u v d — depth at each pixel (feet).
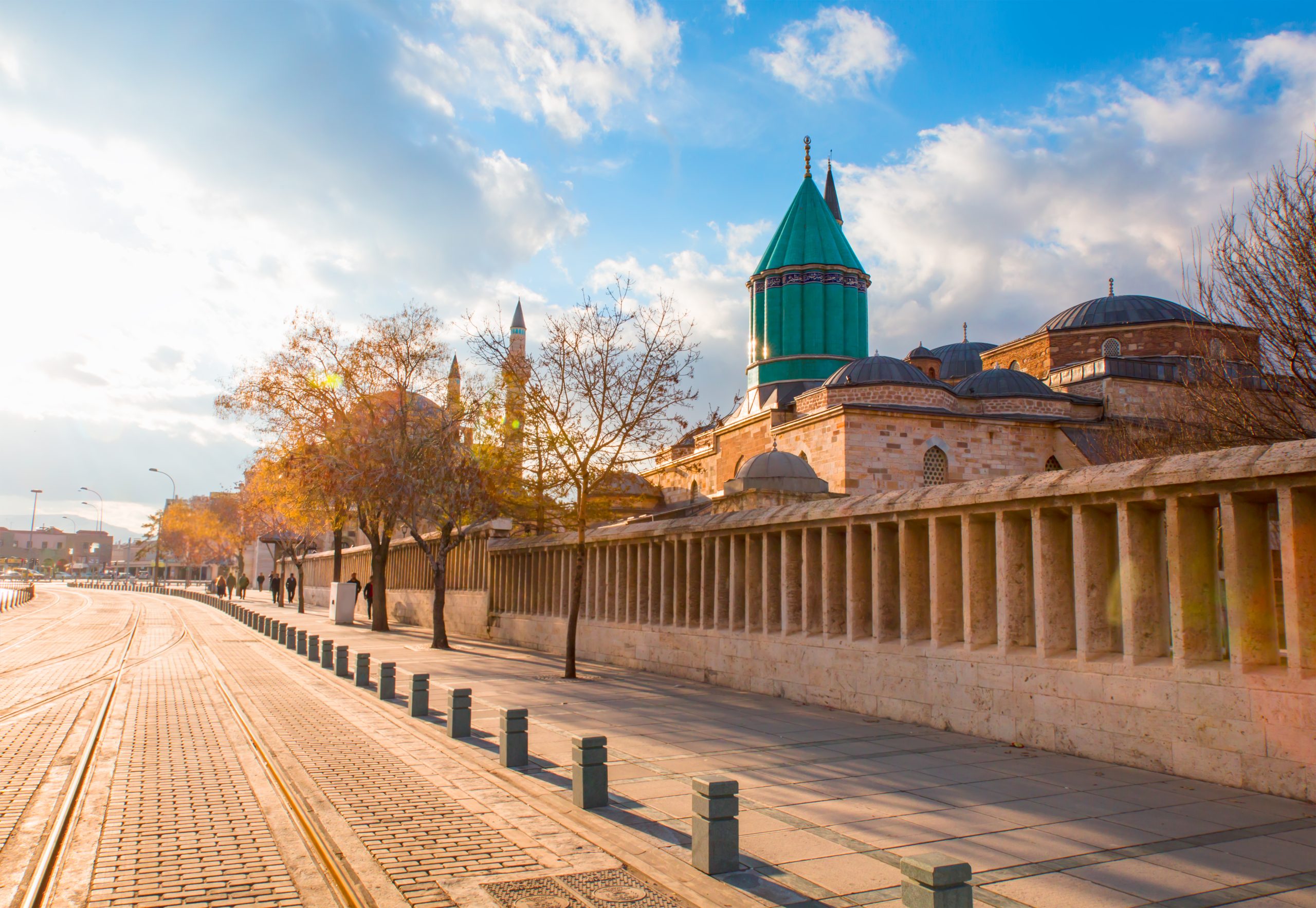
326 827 23.59
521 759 31.60
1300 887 18.92
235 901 18.30
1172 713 30.55
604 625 74.18
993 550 40.63
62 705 46.91
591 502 69.21
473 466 89.97
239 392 106.01
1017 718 36.40
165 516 321.52
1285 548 27.68
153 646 86.69
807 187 182.80
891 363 126.00
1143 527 33.42
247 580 204.64
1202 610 31.30
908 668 42.42
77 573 598.34
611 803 26.08
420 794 27.43
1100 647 34.27
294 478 108.78
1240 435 62.75
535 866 20.39
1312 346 56.18
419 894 18.56
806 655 49.47
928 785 28.58
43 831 23.34
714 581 60.03
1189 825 23.77
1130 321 151.23
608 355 67.92
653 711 45.55
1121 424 116.88
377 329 104.78
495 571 102.53
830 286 173.78
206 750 34.53
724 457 149.28
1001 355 171.53
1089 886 18.95
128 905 18.03
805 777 29.66
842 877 19.47
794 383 166.71
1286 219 57.88
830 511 48.24
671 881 19.24
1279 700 27.35
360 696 51.44
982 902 17.94
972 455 118.93
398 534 149.48
